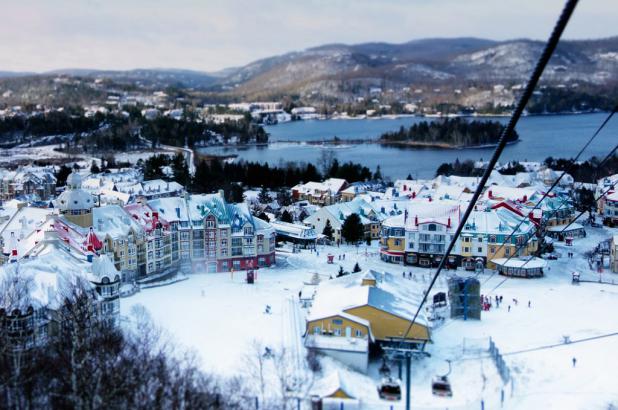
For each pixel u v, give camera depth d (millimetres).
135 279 167750
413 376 117000
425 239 193000
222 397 91875
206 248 181625
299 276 176875
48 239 142625
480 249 189375
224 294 156625
